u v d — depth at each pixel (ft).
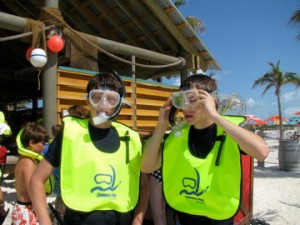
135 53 26.50
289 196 25.95
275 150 77.92
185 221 7.18
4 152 17.58
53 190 11.63
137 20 28.53
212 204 6.84
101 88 6.84
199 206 6.93
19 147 10.48
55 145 6.99
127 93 26.73
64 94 21.91
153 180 8.21
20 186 10.39
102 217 6.66
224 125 6.48
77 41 22.20
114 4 27.48
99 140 6.98
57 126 14.30
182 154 7.21
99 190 6.64
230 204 6.81
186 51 30.35
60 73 21.66
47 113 20.38
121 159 7.07
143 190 7.70
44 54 19.20
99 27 29.35
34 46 19.51
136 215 7.50
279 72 108.17
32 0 26.50
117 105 6.95
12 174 28.07
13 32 31.60
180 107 6.84
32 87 42.39
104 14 27.89
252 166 12.23
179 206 7.13
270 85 110.52
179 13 27.45
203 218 7.02
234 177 6.91
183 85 7.25
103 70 33.65
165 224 8.08
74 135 6.82
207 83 7.12
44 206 6.70
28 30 19.53
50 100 20.43
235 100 10.50
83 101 22.95
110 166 6.86
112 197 6.74
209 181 6.89
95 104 6.86
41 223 6.48
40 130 10.73
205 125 7.16
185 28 28.63
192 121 6.97
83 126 7.04
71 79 22.27
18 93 41.06
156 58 28.19
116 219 6.81
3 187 24.80
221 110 10.16
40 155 10.56
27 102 52.34
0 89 39.32
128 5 27.58
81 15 28.94
